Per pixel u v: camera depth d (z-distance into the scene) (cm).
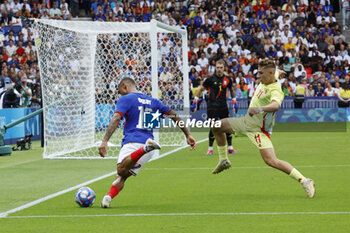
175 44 3956
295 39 5716
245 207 1248
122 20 6197
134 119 1273
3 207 1346
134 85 1336
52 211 1245
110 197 1273
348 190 1470
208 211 1209
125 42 3391
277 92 1340
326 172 1850
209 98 2425
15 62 5159
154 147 1213
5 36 5688
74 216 1177
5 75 4659
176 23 6103
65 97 2802
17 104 4012
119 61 3406
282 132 3869
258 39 5691
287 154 2455
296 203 1286
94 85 3209
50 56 2714
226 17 6025
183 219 1123
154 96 2477
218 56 5506
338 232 982
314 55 5650
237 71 5291
